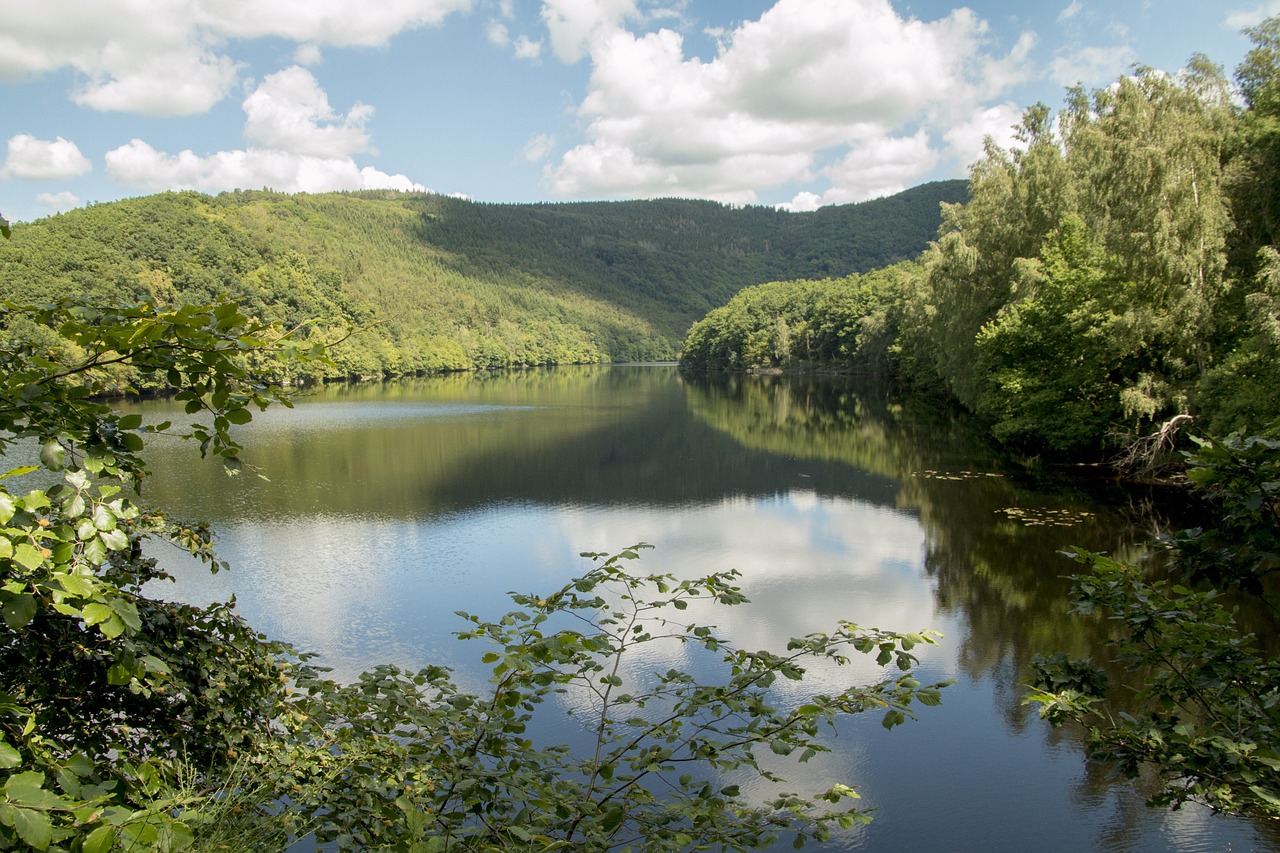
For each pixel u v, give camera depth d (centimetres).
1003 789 852
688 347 14125
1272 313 1838
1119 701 1007
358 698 409
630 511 2273
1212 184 2269
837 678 1112
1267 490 321
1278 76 2380
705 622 1327
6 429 246
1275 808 297
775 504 2334
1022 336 2861
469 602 1460
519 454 3369
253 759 380
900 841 761
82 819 182
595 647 353
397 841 306
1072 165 3316
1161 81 2411
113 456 255
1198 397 2138
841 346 9038
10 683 317
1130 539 1770
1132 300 2438
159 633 361
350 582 1585
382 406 5809
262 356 268
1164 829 776
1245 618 1216
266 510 2266
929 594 1468
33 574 228
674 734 350
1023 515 2031
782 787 856
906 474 2711
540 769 366
